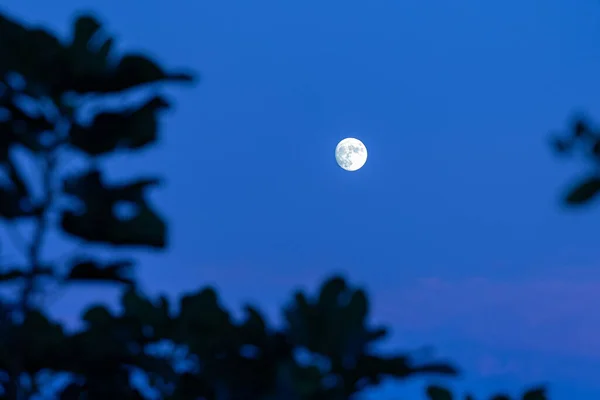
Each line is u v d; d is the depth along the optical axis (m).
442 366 5.29
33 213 6.57
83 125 6.76
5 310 6.53
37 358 6.50
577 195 2.57
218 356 5.98
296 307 5.58
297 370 5.20
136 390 7.08
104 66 7.16
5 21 6.66
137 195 6.75
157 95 6.70
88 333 6.50
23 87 6.90
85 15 7.07
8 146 6.67
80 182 6.55
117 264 6.69
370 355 5.28
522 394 7.83
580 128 2.68
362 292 5.57
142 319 7.46
